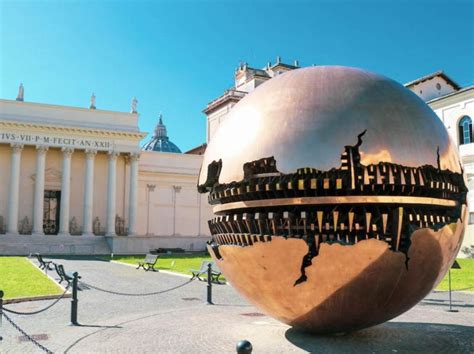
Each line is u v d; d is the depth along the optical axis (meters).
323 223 6.19
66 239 52.78
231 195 6.91
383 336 7.90
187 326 9.30
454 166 6.77
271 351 6.98
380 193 6.24
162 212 63.16
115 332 9.01
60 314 11.59
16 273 23.11
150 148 97.62
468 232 39.84
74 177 58.16
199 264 30.55
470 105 41.47
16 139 53.75
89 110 57.72
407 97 6.82
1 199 53.97
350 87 6.64
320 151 6.16
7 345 8.41
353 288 6.27
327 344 7.23
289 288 6.45
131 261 34.44
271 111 6.70
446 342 7.69
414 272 6.33
